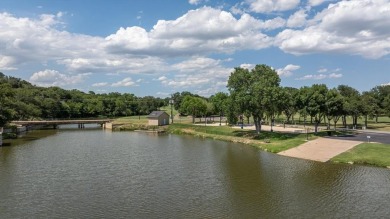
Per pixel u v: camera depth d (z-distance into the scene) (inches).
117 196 1712.6
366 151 2554.1
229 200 1626.5
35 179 2058.3
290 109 5152.6
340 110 3821.4
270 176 2068.2
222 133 4399.6
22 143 3767.2
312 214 1427.2
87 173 2218.3
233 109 3878.0
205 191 1782.7
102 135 4813.0
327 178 1982.0
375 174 2041.1
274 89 3649.1
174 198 1669.5
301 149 2891.2
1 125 3831.2
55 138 4350.4
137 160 2684.5
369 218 1373.0
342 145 2908.5
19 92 6786.4
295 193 1716.3
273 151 2974.9
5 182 1985.7
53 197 1697.8
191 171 2256.4
